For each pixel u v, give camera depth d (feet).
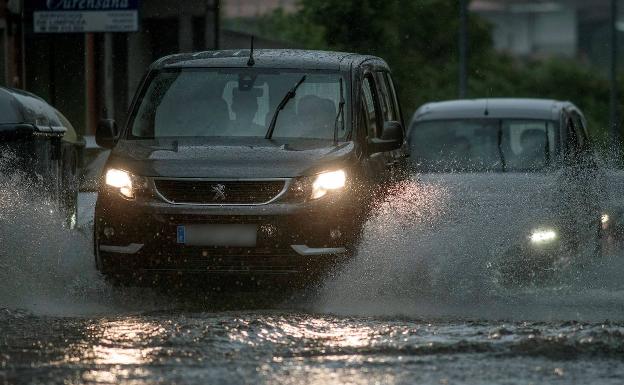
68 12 215.31
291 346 63.98
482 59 517.96
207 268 82.28
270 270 82.23
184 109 92.99
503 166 111.86
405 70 395.96
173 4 285.23
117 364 58.90
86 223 98.89
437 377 56.29
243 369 57.77
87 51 262.67
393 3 387.96
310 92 92.89
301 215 82.12
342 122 90.94
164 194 82.99
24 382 54.70
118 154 86.38
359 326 71.31
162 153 85.30
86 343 64.80
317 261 82.38
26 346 63.93
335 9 376.68
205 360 59.98
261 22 474.90
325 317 75.66
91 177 120.37
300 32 381.19
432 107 121.19
